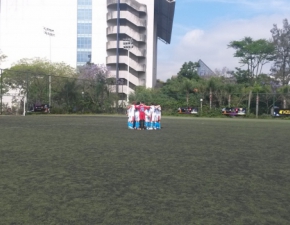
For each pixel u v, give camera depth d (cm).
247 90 5753
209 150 1232
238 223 467
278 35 7362
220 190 646
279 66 7312
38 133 1773
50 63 6369
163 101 5712
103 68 6456
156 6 8144
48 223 455
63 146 1258
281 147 1374
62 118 3581
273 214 508
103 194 604
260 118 5022
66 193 606
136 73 7769
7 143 1325
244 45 7356
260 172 833
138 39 7575
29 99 4397
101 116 4469
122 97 6475
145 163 925
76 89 5047
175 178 744
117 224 454
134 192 621
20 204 537
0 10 7875
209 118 4928
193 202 563
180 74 7994
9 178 716
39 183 677
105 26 7806
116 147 1262
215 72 7869
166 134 1906
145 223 460
